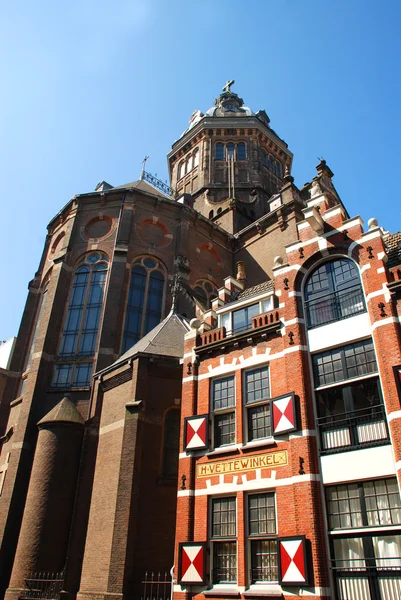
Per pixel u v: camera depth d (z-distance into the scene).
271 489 16.53
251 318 20.80
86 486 23.56
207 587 16.48
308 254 19.41
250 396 18.72
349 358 16.91
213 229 41.38
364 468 15.01
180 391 23.66
